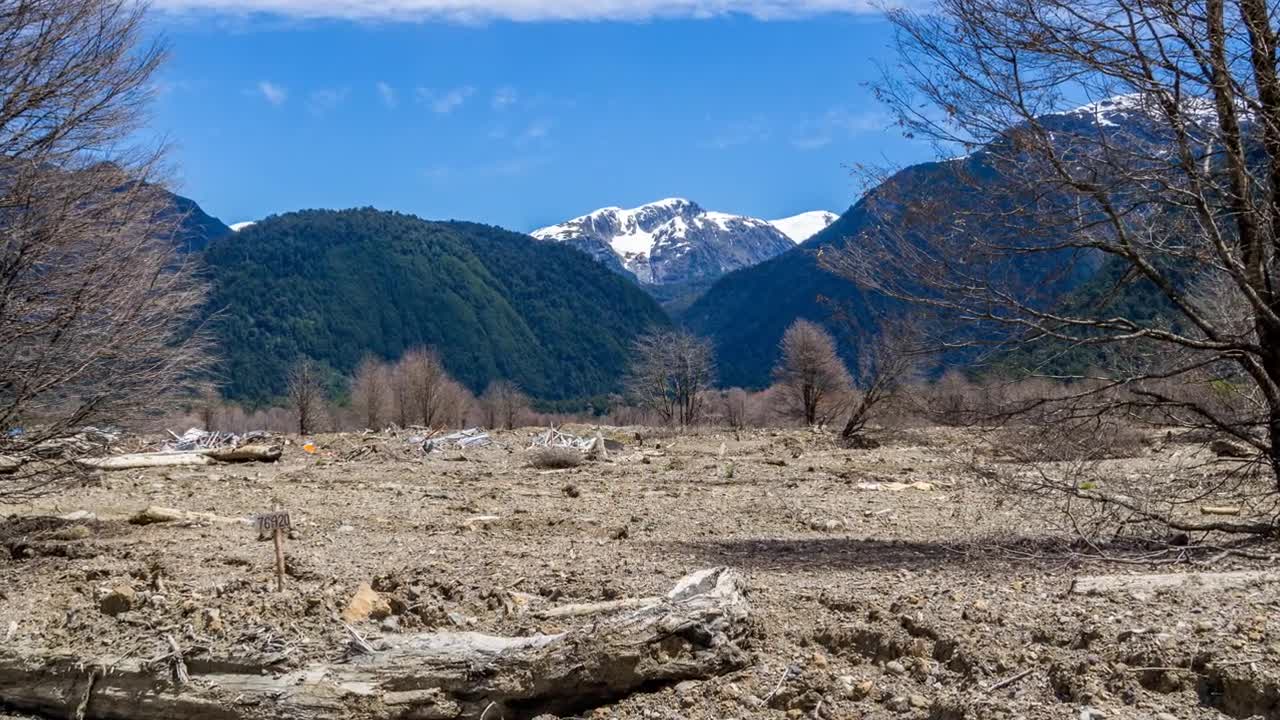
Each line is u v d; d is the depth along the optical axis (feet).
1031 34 32.91
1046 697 19.70
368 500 59.52
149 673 24.53
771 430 136.67
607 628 22.84
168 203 41.04
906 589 27.22
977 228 34.78
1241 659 19.62
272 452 91.20
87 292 37.60
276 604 27.73
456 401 229.66
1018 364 35.42
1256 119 33.30
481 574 30.91
